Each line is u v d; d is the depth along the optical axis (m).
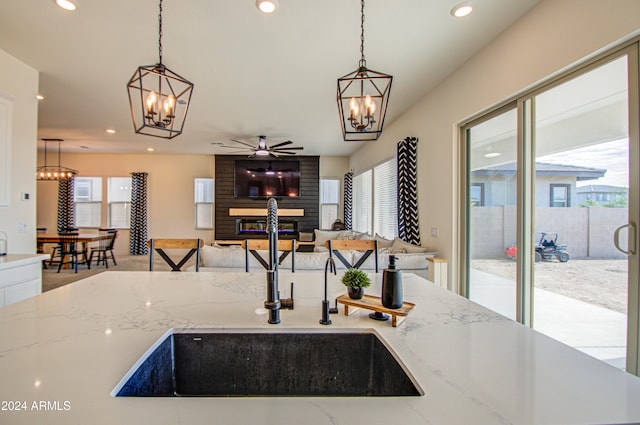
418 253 3.57
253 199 8.21
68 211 7.97
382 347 0.99
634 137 1.65
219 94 3.92
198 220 8.43
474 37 2.62
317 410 0.62
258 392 1.04
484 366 0.82
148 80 3.50
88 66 3.15
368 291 1.59
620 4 1.65
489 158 2.91
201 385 1.03
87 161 8.17
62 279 5.52
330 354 1.06
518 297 2.52
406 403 0.65
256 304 1.33
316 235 7.35
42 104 4.29
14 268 2.39
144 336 0.98
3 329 1.03
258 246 2.64
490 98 2.69
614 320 1.78
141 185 8.09
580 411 0.63
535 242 2.39
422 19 2.35
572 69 1.99
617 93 1.74
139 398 0.66
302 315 1.19
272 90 3.78
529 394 0.69
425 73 3.30
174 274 1.92
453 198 3.32
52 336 0.98
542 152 2.29
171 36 2.60
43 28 2.49
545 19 2.12
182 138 6.35
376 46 2.76
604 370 0.80
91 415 0.60
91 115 4.78
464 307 1.32
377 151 6.08
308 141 6.65
